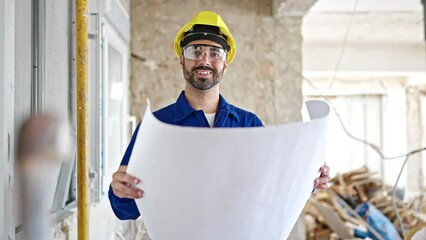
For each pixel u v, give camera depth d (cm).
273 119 430
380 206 616
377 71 818
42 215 58
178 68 423
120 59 367
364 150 1002
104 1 244
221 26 162
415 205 683
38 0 173
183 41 162
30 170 56
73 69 218
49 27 183
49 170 60
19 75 154
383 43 803
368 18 639
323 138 123
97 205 250
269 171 120
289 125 115
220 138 112
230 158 116
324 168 147
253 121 173
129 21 394
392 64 819
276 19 434
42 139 56
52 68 188
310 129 117
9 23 129
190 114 163
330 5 580
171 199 125
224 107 167
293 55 433
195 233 130
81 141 151
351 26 683
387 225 529
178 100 166
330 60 816
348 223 543
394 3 569
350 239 494
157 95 422
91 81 250
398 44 808
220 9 430
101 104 257
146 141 116
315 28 698
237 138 113
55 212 181
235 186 121
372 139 1006
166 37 424
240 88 430
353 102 1005
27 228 57
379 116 1004
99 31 244
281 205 129
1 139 125
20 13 155
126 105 381
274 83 431
